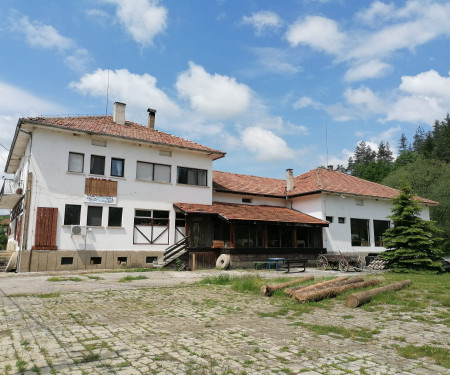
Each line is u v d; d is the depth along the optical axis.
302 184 31.67
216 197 27.61
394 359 5.27
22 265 18.78
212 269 22.25
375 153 111.62
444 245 44.88
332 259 22.50
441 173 51.62
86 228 20.52
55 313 8.41
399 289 12.00
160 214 23.52
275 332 6.80
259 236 25.69
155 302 10.04
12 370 4.69
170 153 24.39
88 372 4.65
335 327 7.15
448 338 6.46
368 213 31.03
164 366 4.91
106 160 21.91
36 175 19.67
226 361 5.13
